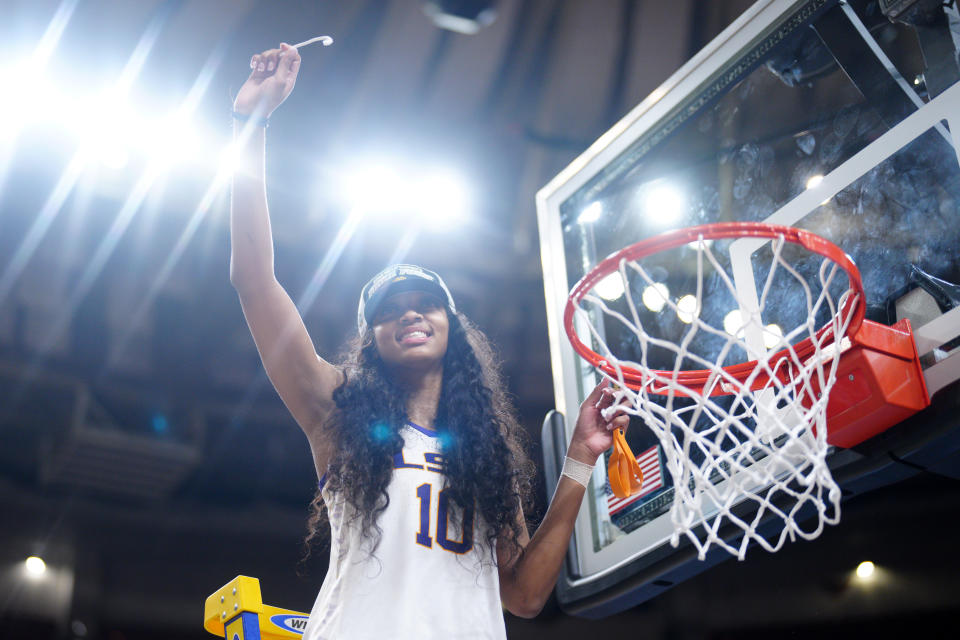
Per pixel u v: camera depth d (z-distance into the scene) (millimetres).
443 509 1691
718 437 1765
